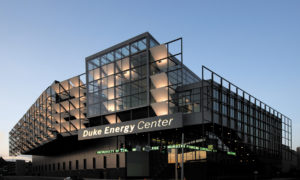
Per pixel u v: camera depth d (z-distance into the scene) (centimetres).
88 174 6081
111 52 5325
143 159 4978
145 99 4600
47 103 7169
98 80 5503
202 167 3906
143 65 4722
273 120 6950
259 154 5753
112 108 5109
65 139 6638
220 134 4434
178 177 4191
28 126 9200
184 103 4428
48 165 8556
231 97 4953
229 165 4491
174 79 4544
